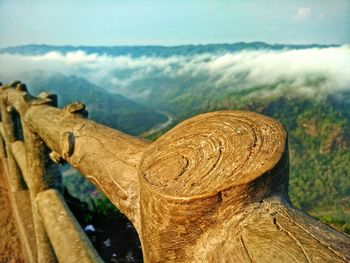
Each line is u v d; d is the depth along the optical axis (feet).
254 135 2.84
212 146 2.91
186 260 2.73
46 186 8.54
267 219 2.38
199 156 2.89
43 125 6.68
